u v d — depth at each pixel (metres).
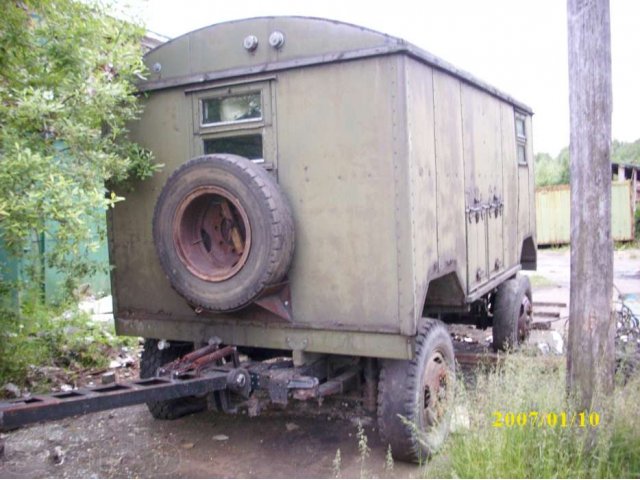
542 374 4.86
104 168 4.70
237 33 4.61
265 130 4.54
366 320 4.27
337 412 5.62
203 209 4.65
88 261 5.45
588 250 4.00
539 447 3.67
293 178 4.45
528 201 8.12
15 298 6.95
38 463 4.64
